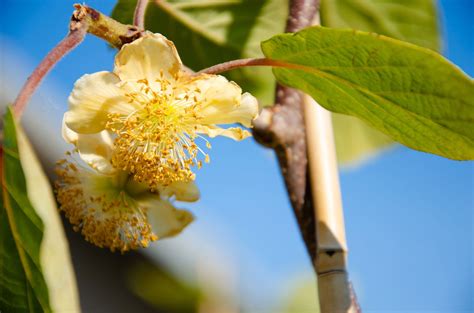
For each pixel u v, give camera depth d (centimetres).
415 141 37
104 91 37
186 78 37
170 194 39
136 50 37
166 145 38
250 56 46
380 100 36
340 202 38
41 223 32
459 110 35
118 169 38
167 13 46
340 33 35
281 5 46
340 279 37
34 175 32
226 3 46
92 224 39
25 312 34
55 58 35
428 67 34
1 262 34
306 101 40
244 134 38
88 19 36
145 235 39
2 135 32
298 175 39
